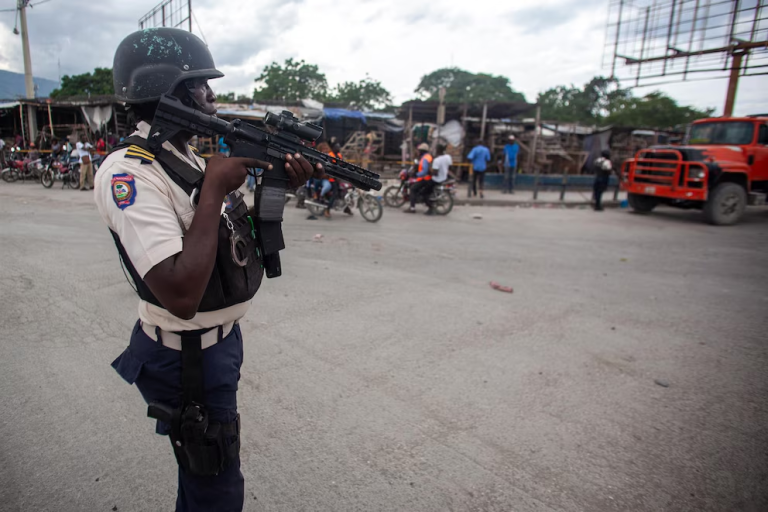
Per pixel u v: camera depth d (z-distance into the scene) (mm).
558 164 21047
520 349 3803
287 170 1512
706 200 10539
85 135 18062
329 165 1608
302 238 7727
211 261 1227
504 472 2387
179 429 1442
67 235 7004
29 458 2346
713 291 5512
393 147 24000
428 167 10898
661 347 3926
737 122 11312
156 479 2244
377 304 4672
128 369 1495
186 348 1432
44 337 3602
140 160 1266
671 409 3000
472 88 65000
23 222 8016
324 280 5387
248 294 1497
